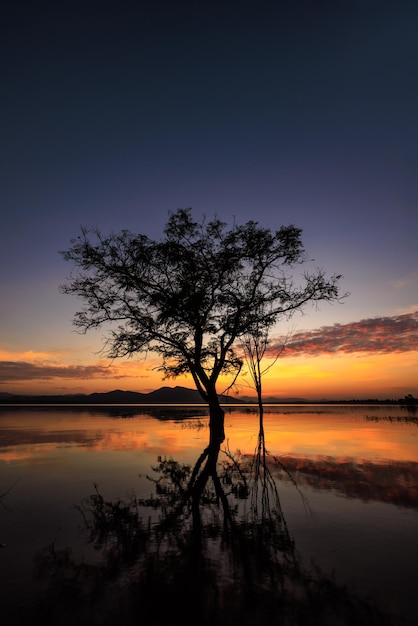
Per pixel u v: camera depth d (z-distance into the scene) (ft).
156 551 21.48
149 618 14.99
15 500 32.19
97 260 76.18
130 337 79.10
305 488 36.24
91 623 14.64
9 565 19.65
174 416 169.37
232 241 78.59
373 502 31.19
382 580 17.95
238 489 36.29
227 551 21.43
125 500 32.35
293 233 77.41
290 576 18.42
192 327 79.15
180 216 77.92
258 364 89.97
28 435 84.53
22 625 14.46
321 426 108.68
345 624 14.60
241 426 110.22
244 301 80.07
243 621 14.83
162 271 78.79
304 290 78.79
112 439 77.25
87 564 19.75
